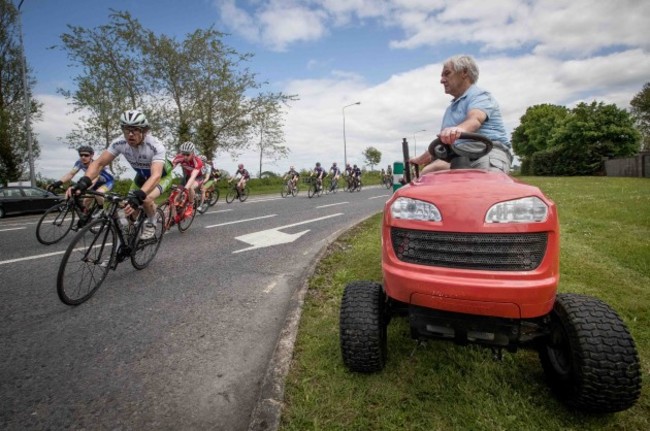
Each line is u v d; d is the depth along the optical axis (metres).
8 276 4.22
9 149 21.94
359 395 1.96
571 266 4.15
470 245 1.68
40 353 2.51
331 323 2.84
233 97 23.98
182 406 1.99
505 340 1.77
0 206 11.90
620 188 15.51
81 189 3.56
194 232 7.28
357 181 25.06
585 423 1.75
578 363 1.67
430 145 2.46
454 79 2.87
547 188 16.44
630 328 2.67
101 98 20.98
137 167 4.69
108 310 3.26
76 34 20.14
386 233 1.92
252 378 2.27
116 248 3.87
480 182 1.82
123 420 1.87
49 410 1.93
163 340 2.73
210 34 22.80
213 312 3.26
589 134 35.25
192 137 23.48
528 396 1.92
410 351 2.41
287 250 5.68
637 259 4.34
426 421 1.77
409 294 1.77
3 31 23.20
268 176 31.39
